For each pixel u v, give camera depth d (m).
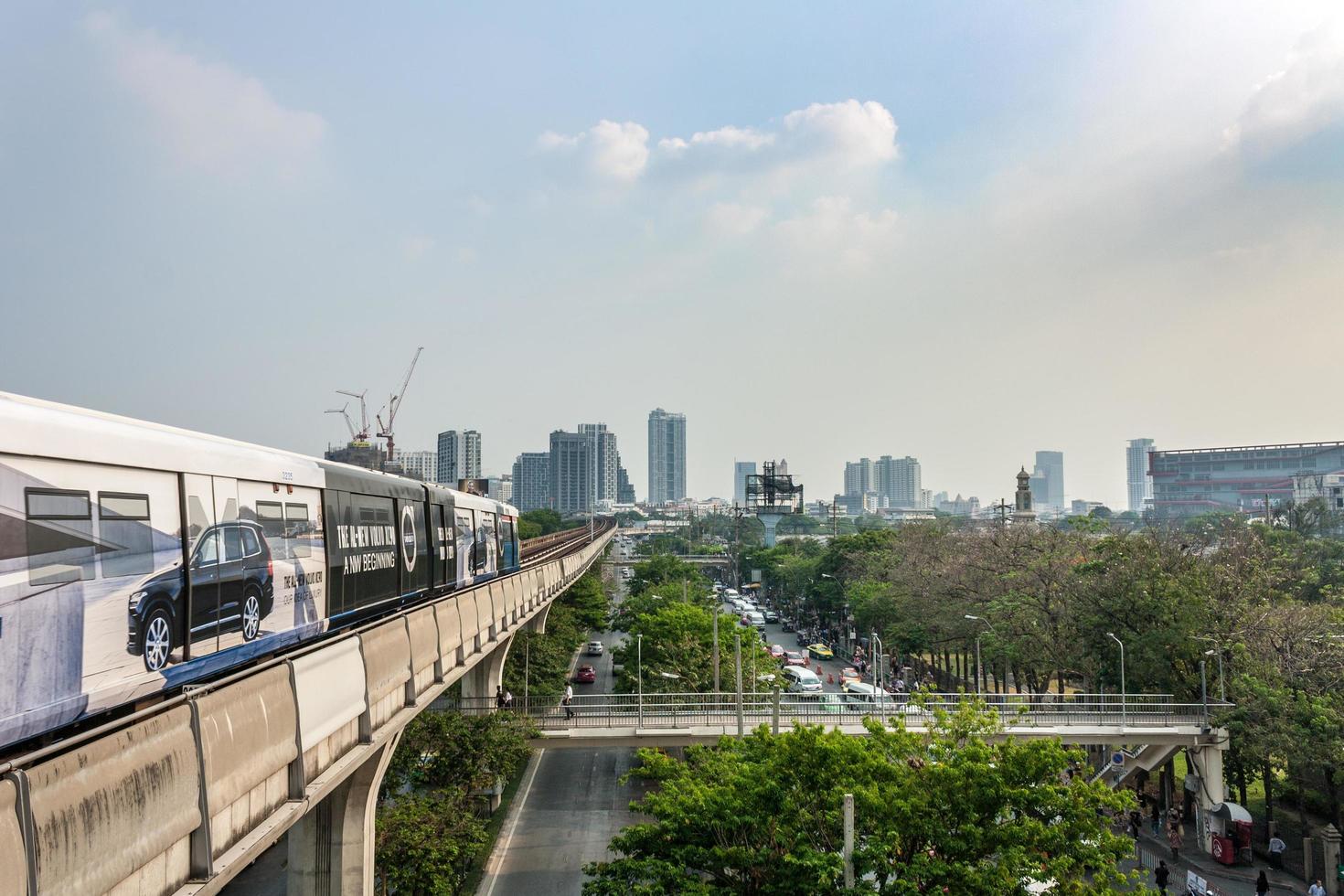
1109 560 56.25
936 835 22.20
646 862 22.02
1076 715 43.69
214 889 11.26
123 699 12.23
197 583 14.50
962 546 80.75
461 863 35.06
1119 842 22.55
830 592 102.25
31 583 10.39
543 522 186.50
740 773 24.58
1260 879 36.53
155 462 13.27
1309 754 38.66
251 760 12.53
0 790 7.57
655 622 61.78
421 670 22.89
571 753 59.09
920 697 30.81
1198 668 49.50
